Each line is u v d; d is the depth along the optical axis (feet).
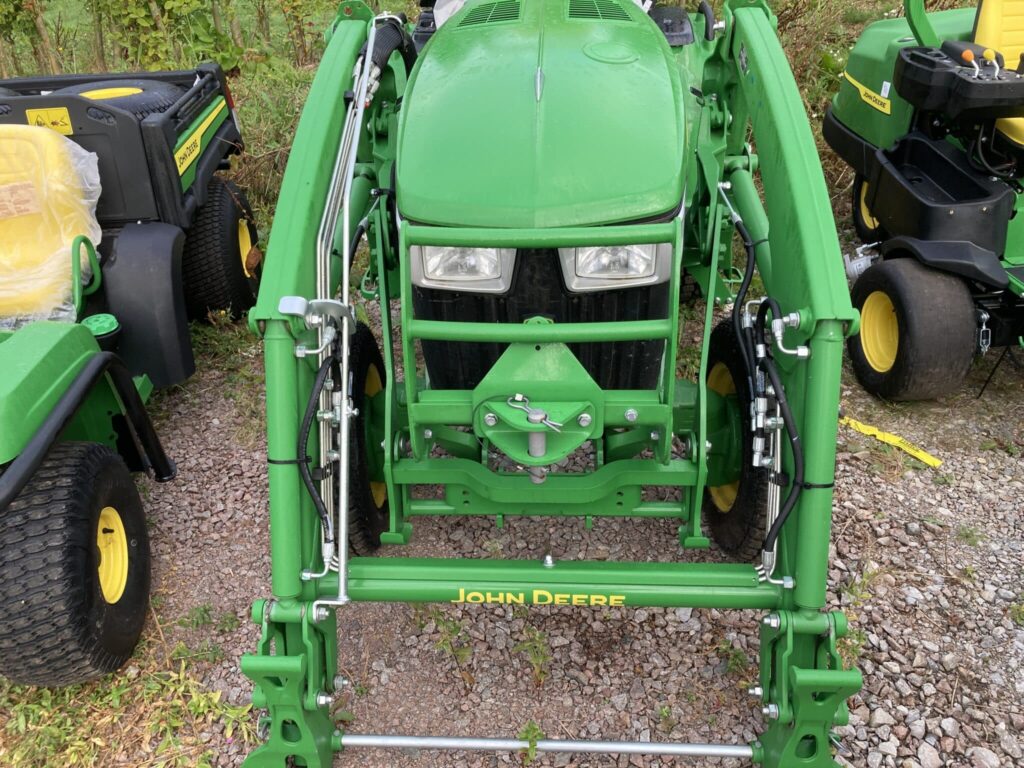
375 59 10.75
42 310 11.46
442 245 7.88
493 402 8.30
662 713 9.17
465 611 10.45
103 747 9.10
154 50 23.80
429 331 8.11
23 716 9.29
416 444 8.82
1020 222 13.03
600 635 10.12
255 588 10.90
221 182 15.98
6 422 8.44
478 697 9.50
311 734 8.11
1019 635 9.97
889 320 13.56
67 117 12.21
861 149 16.31
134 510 10.30
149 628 10.37
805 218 8.32
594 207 7.97
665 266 8.26
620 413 8.41
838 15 23.90
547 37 9.39
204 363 15.29
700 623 10.19
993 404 13.91
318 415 8.44
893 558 11.01
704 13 13.17
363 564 8.48
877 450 12.79
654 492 12.00
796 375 8.32
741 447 10.08
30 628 8.50
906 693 9.33
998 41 13.91
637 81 8.84
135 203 12.69
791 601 8.11
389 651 10.03
